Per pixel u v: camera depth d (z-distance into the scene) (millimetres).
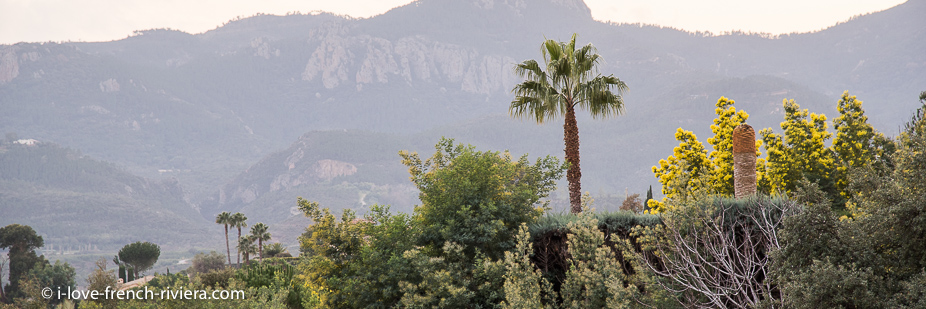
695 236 10398
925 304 7438
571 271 12586
